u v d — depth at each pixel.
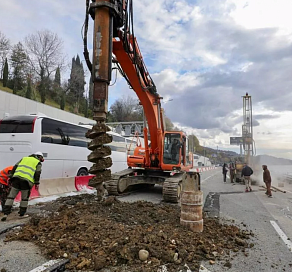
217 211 7.87
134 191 12.03
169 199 9.20
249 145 20.39
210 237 4.81
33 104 26.78
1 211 6.46
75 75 57.22
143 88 8.20
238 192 13.51
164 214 6.00
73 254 3.83
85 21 5.76
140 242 4.11
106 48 5.62
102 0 5.66
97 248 3.93
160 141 10.30
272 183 20.31
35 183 6.30
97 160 5.68
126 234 4.35
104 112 5.59
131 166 11.33
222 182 20.31
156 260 3.68
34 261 3.66
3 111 22.75
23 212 6.08
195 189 5.15
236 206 9.00
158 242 4.14
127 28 6.56
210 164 83.75
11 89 42.84
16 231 4.93
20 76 44.91
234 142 48.88
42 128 10.52
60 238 4.36
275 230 5.99
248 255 4.30
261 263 4.01
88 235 4.30
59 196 9.49
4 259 3.72
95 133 5.54
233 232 5.32
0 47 44.38
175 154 10.67
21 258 3.75
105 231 4.47
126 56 7.00
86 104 58.38
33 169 6.21
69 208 6.34
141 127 35.34
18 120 10.47
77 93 57.50
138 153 11.78
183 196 5.14
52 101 50.22
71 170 12.16
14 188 6.06
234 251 4.41
